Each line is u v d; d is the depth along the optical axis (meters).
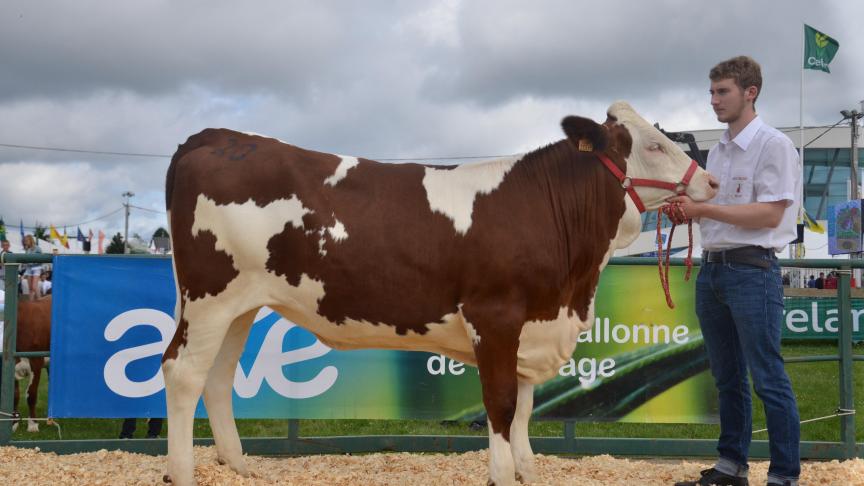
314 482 4.89
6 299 5.96
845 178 41.03
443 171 4.59
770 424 4.53
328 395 6.13
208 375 4.94
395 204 4.45
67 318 6.01
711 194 4.68
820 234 32.06
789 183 4.44
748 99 4.64
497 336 4.32
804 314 6.26
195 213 4.47
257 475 4.98
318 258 4.40
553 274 4.45
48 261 6.00
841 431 6.07
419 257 4.36
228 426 4.97
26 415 8.87
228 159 4.52
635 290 6.16
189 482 4.42
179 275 4.55
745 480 4.88
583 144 4.52
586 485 4.95
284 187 4.46
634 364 6.16
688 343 6.16
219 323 4.49
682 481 5.12
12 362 5.97
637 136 4.73
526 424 4.88
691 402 6.15
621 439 6.17
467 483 4.97
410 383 6.16
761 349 4.53
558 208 4.58
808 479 5.15
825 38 29.58
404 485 4.91
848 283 6.05
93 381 6.02
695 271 6.16
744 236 4.57
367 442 6.23
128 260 6.05
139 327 6.06
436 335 4.50
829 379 10.43
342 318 4.50
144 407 6.05
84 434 7.77
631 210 4.75
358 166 4.58
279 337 6.10
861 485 5.00
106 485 4.77
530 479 4.87
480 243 4.34
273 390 6.10
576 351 6.16
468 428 7.55
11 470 5.21
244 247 4.41
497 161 4.63
